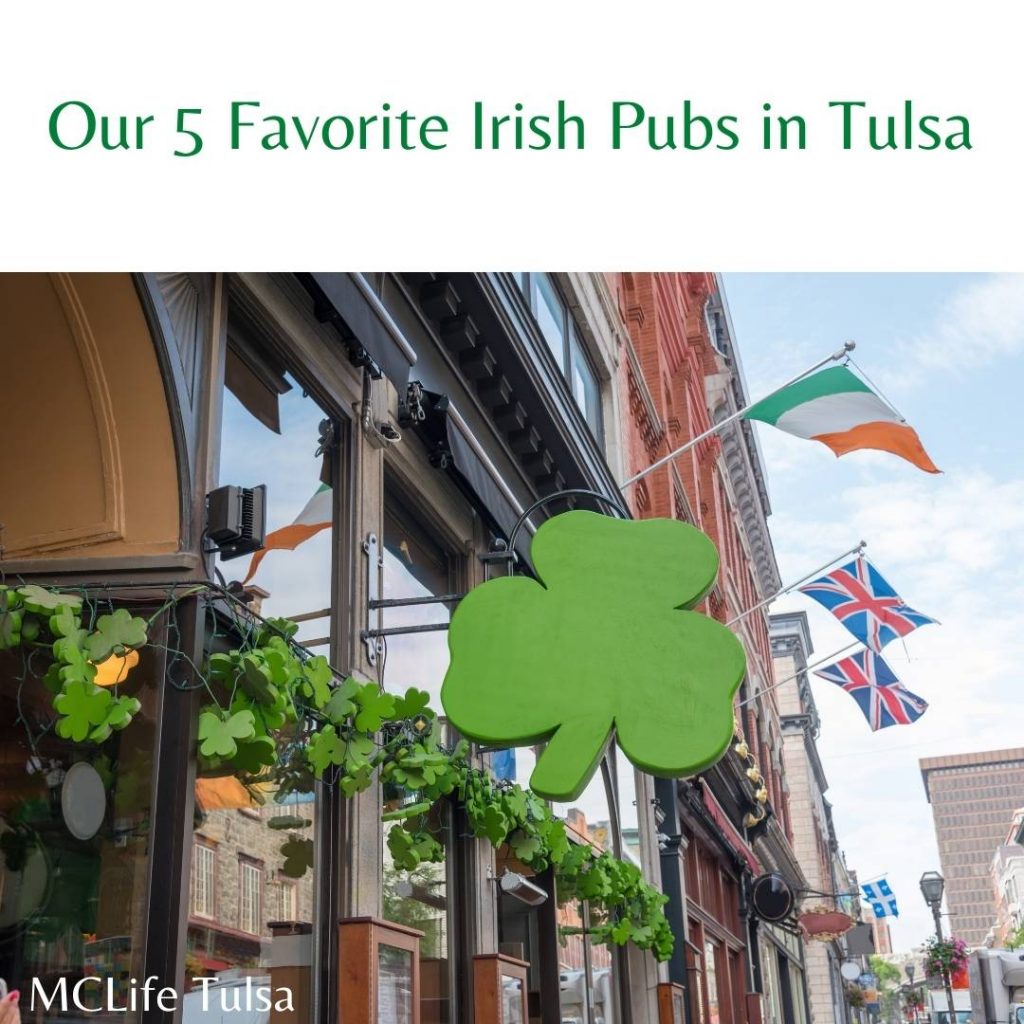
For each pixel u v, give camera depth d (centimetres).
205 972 539
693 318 3089
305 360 720
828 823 8256
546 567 536
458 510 977
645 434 2203
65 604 490
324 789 686
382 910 741
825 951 5941
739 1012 2450
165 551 554
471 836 871
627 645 517
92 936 506
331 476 761
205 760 553
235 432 647
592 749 499
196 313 606
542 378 1102
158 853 510
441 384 984
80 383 571
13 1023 355
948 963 3762
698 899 2053
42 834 523
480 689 517
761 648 4481
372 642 755
